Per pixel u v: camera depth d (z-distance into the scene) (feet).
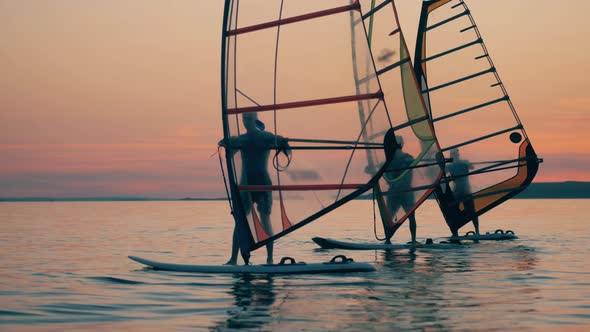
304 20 34.32
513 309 25.08
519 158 60.23
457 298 27.50
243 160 34.65
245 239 34.86
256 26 34.68
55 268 38.42
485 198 60.49
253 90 34.60
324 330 21.47
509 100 60.39
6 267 39.01
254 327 21.97
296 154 34.14
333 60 34.12
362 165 33.76
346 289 29.91
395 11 51.98
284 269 35.42
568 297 27.86
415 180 51.67
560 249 50.31
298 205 34.14
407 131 51.52
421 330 21.48
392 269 37.45
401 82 51.67
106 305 26.11
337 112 34.04
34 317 23.81
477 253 47.24
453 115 60.44
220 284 31.48
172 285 31.24
